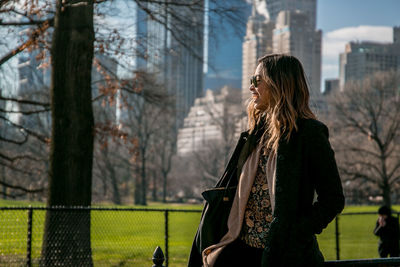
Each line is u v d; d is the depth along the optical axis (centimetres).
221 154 7794
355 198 4862
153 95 1734
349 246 1883
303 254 243
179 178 10094
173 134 7981
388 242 1235
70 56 1207
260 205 262
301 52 18438
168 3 1426
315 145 249
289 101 260
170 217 2969
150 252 1451
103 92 1577
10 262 992
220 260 264
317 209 246
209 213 273
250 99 290
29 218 933
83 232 1087
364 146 5253
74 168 1207
